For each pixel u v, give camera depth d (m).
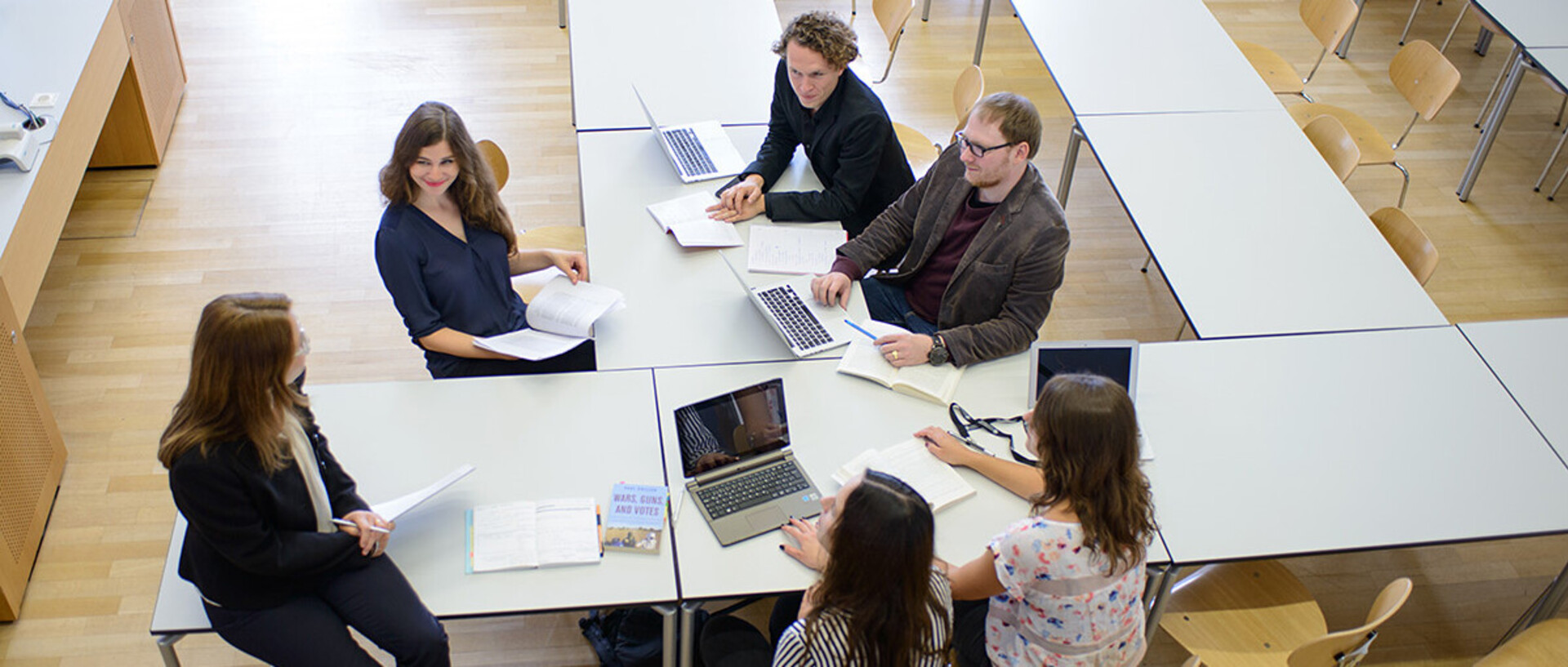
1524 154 5.66
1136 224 3.88
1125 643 2.59
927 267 3.64
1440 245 5.10
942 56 6.09
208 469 2.27
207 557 2.43
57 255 4.53
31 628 3.34
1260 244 3.82
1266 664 2.93
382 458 2.90
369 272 4.59
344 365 4.19
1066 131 5.66
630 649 3.20
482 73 5.74
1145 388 3.23
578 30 4.65
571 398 3.10
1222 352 3.38
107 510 3.65
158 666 3.27
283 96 5.49
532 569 2.66
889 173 3.88
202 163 5.06
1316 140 4.50
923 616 2.15
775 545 2.75
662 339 3.31
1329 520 2.89
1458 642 3.56
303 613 2.56
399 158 3.15
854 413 3.11
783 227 3.74
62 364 4.11
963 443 3.01
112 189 4.88
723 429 2.87
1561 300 4.86
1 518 3.28
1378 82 6.13
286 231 4.74
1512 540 3.88
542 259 3.62
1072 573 2.41
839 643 2.15
